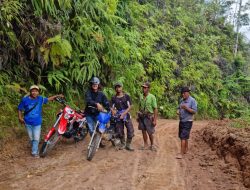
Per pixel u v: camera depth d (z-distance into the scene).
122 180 4.66
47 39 7.21
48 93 7.77
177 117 14.23
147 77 13.44
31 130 5.59
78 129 6.32
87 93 6.29
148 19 15.49
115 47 9.91
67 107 5.96
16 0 6.80
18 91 6.81
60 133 5.68
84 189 4.23
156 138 7.99
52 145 5.60
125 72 11.06
